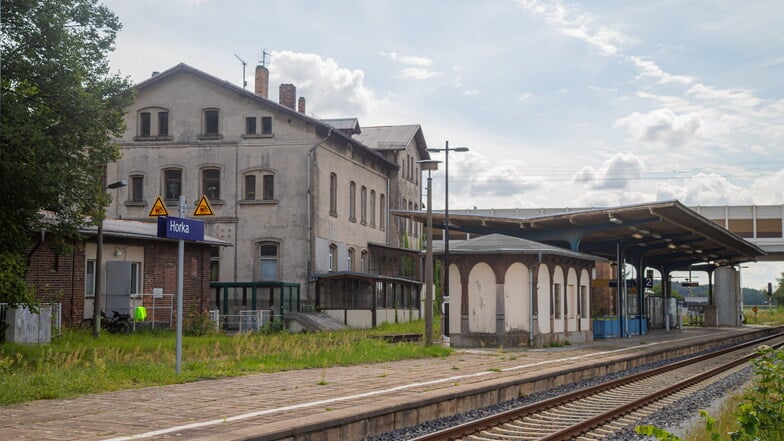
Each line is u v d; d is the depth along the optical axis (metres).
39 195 22.36
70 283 29.08
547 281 30.19
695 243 45.62
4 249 22.44
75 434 9.73
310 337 28.91
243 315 37.25
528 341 28.81
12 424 10.52
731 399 15.30
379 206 53.00
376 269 51.12
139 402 12.73
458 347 29.00
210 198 42.38
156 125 42.84
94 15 24.14
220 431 9.95
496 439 11.43
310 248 41.16
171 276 34.03
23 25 22.39
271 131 42.03
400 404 12.20
